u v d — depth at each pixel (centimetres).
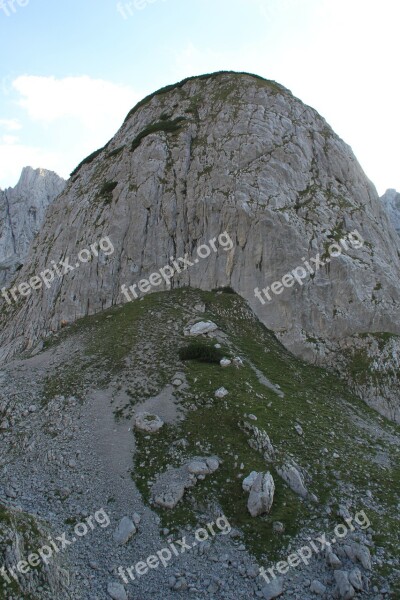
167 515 2234
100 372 3647
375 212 5959
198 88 7394
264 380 3516
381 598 1730
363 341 4150
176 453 2628
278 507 2230
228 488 2362
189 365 3544
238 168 5478
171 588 1862
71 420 3067
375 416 3512
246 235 4903
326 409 3338
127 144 6856
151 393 3238
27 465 2723
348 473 2530
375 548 1977
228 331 4222
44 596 1592
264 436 2675
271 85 7006
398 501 2334
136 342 3981
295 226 4794
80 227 5950
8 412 3303
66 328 4966
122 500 2347
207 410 2964
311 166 5728
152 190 5591
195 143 6081
